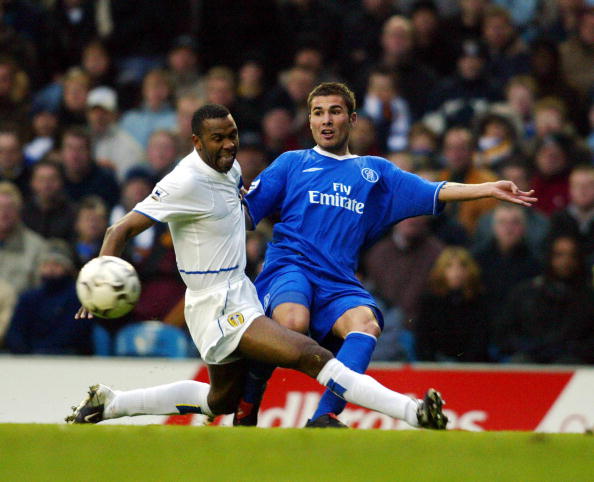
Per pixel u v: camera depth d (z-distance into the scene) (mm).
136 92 46844
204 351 20719
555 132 42219
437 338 34000
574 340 33969
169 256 35938
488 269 36250
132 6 48594
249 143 39656
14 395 31469
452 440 17188
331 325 21422
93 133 43812
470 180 39688
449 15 49406
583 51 48188
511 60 46250
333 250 21969
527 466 16016
